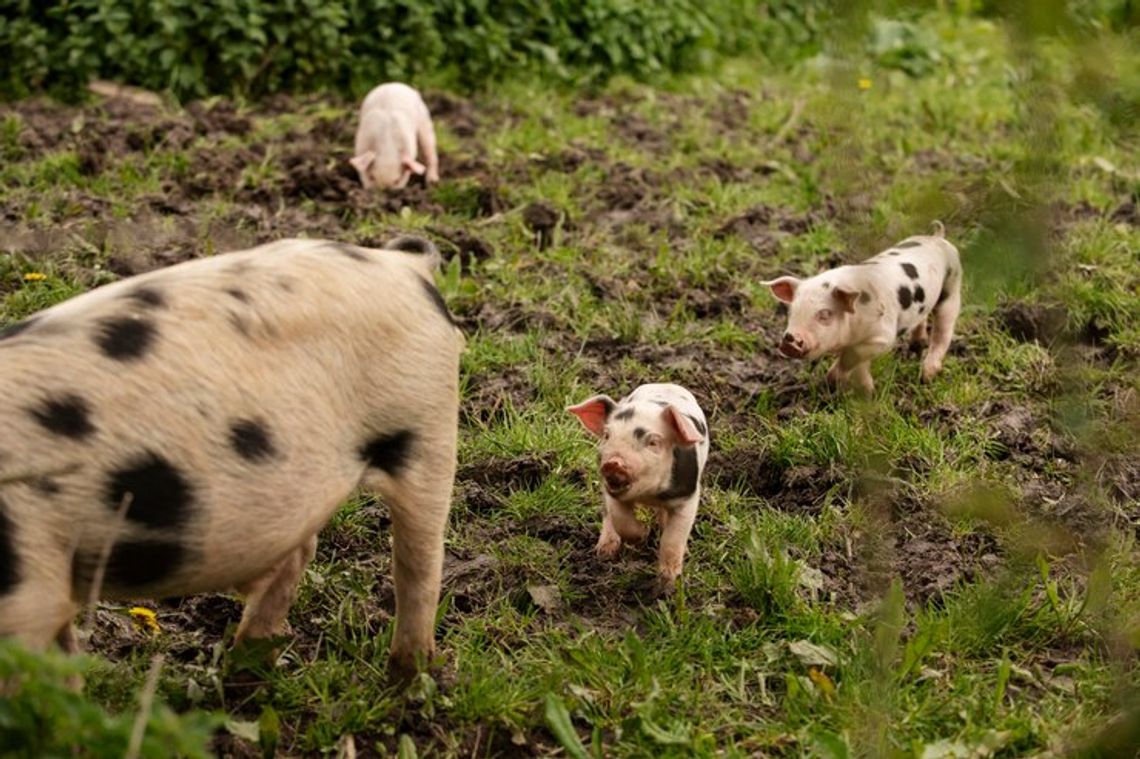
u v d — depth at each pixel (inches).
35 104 525.0
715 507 280.5
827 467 296.0
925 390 331.6
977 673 231.3
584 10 621.0
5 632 172.4
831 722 216.8
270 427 187.6
